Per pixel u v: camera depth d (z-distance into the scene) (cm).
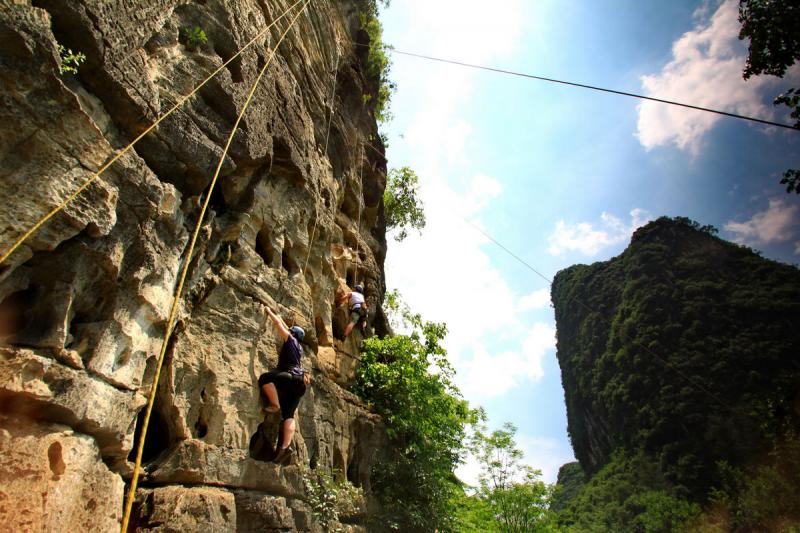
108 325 513
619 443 8694
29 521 391
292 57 1090
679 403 7031
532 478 2242
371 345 1363
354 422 1162
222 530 602
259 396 763
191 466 611
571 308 11962
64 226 453
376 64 1936
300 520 794
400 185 2331
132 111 539
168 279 604
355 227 1500
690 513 5566
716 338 7056
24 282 450
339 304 1295
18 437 409
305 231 1015
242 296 777
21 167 420
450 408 1494
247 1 883
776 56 1398
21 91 414
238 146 737
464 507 2127
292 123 978
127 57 532
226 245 766
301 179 973
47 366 438
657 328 8000
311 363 963
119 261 518
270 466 750
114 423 511
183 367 646
